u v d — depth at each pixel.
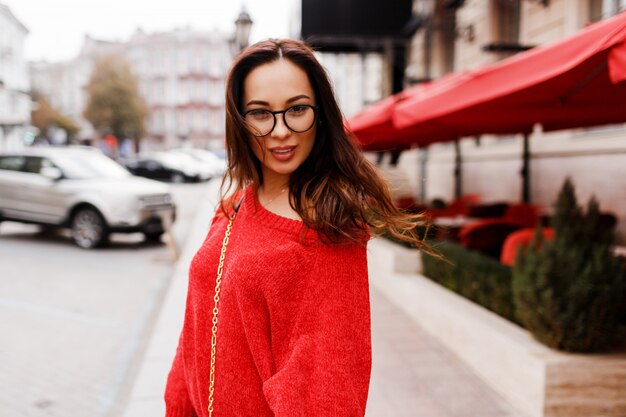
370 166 1.21
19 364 4.42
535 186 8.34
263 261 1.05
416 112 4.09
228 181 1.27
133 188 9.70
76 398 3.83
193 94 65.94
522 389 3.27
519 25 9.00
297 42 1.17
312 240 1.05
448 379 3.81
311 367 1.00
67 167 10.01
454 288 4.97
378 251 6.51
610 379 3.04
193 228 11.65
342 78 25.06
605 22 2.41
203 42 65.81
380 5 12.91
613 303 3.13
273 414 1.10
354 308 1.02
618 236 6.35
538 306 3.28
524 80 2.86
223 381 1.11
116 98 45.88
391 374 3.90
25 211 10.01
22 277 7.52
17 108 35.31
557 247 3.35
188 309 1.29
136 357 4.64
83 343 4.96
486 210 8.08
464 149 11.52
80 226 9.68
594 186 6.88
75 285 7.13
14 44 36.03
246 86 1.14
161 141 65.81
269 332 1.07
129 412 3.30
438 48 12.91
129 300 6.45
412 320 5.22
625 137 6.24
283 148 1.13
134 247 10.04
